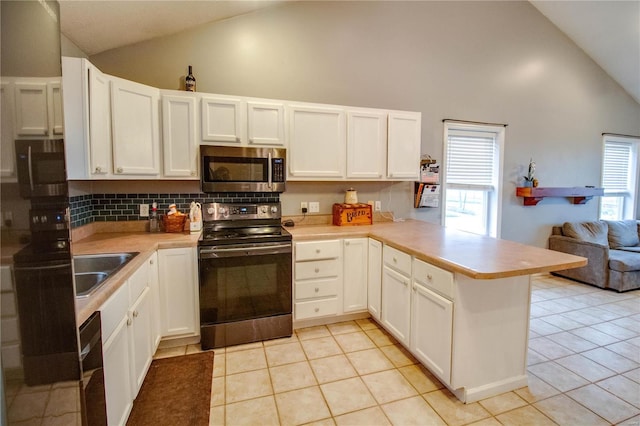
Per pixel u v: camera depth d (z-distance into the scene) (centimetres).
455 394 194
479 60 385
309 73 317
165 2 227
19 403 65
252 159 267
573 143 452
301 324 283
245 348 248
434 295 197
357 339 263
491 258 189
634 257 385
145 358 200
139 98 237
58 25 82
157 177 250
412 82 356
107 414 138
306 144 286
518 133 416
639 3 348
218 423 173
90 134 200
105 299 133
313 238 268
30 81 70
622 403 188
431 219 379
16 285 65
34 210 70
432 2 359
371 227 306
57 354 77
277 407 185
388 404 187
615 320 301
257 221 298
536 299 354
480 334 188
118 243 226
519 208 429
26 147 68
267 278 255
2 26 62
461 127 387
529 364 229
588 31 409
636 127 495
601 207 486
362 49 335
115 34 246
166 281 235
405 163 320
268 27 303
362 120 302
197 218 268
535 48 414
